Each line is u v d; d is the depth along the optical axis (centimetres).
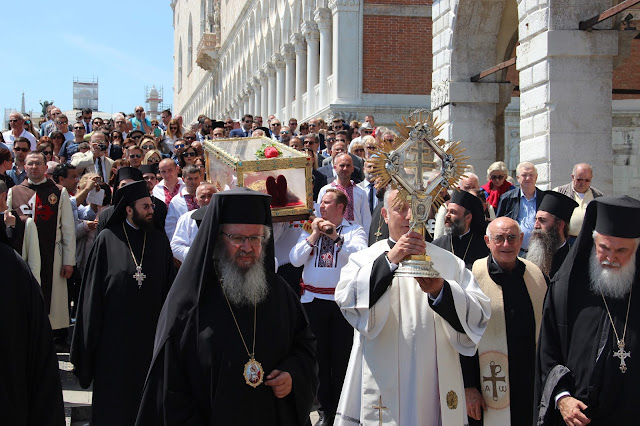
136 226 644
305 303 655
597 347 404
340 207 671
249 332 376
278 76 2877
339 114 1908
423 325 426
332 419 648
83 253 937
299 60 2527
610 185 1037
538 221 617
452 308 398
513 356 498
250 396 371
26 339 367
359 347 446
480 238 625
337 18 1938
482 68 1392
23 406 361
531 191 832
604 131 1035
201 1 5744
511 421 496
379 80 1948
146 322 621
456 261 441
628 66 1847
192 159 1127
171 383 366
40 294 377
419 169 399
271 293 389
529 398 496
